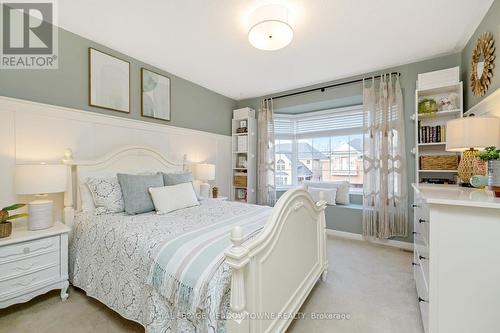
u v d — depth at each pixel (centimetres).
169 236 146
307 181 417
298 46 254
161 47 258
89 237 184
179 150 338
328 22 211
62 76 224
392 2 185
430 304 125
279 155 450
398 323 157
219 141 411
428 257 132
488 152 136
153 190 218
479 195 132
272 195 414
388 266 246
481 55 207
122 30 226
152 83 304
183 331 113
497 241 111
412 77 296
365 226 326
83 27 222
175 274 117
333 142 421
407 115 299
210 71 324
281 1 183
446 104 261
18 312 168
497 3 176
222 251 122
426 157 266
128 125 275
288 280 147
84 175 226
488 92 193
